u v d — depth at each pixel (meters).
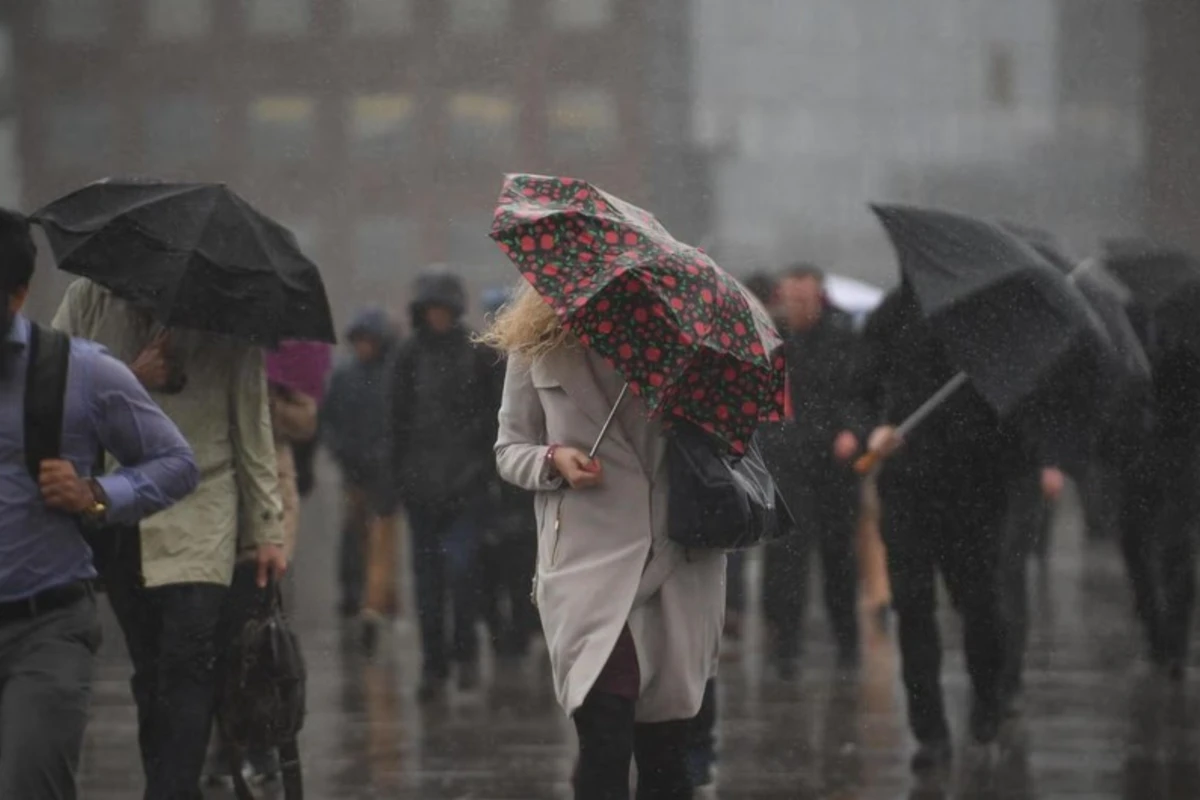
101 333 19.69
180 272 18.69
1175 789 21.98
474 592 30.14
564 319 14.50
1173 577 27.12
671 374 14.95
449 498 30.28
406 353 30.59
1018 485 23.81
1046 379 23.09
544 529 15.92
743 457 15.90
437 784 22.55
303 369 23.89
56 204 19.22
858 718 26.09
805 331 28.28
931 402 23.77
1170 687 26.70
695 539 15.38
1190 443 26.41
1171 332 26.05
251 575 20.64
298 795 19.64
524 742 25.02
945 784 22.31
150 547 19.14
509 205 15.31
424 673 29.66
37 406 14.65
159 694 19.31
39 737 14.16
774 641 29.38
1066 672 27.50
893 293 23.80
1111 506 27.06
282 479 23.91
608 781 15.45
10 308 14.63
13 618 14.55
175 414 19.39
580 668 15.47
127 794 22.14
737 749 24.25
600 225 15.08
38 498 14.63
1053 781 22.42
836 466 28.48
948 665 28.06
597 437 15.68
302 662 19.47
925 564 23.91
